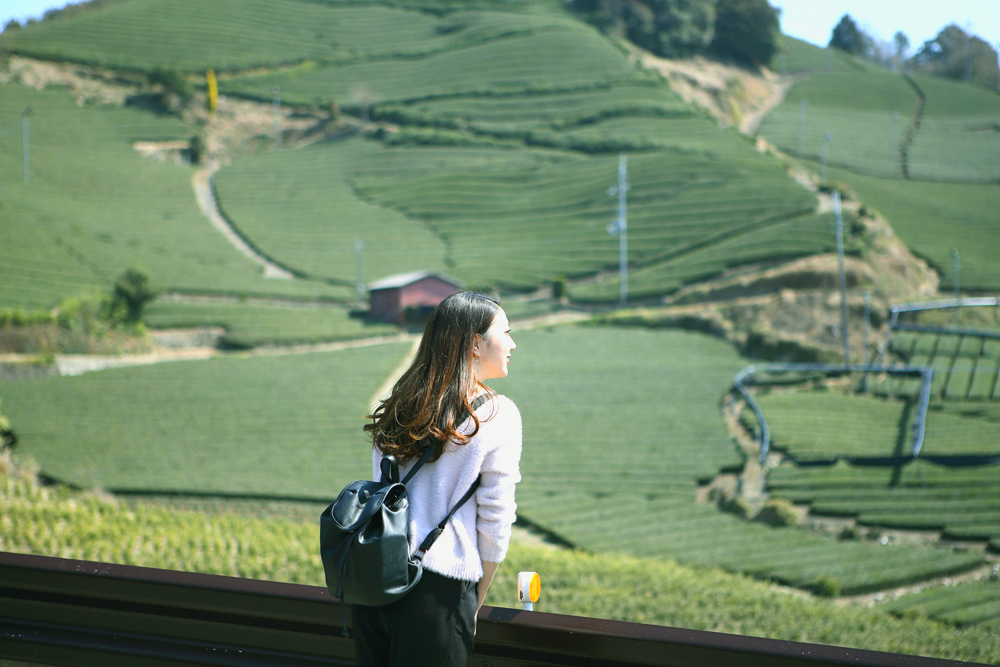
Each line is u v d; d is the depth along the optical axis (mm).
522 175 100938
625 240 83375
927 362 57625
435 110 117375
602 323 68188
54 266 70438
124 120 110750
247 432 46938
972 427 46000
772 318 63750
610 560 28859
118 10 136875
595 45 129000
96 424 46562
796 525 35562
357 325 68562
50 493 35125
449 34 139750
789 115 119375
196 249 82438
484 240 88062
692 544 32938
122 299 63750
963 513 35438
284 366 58875
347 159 108375
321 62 132000
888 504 36531
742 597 25266
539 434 47844
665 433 47750
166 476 39219
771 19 134250
